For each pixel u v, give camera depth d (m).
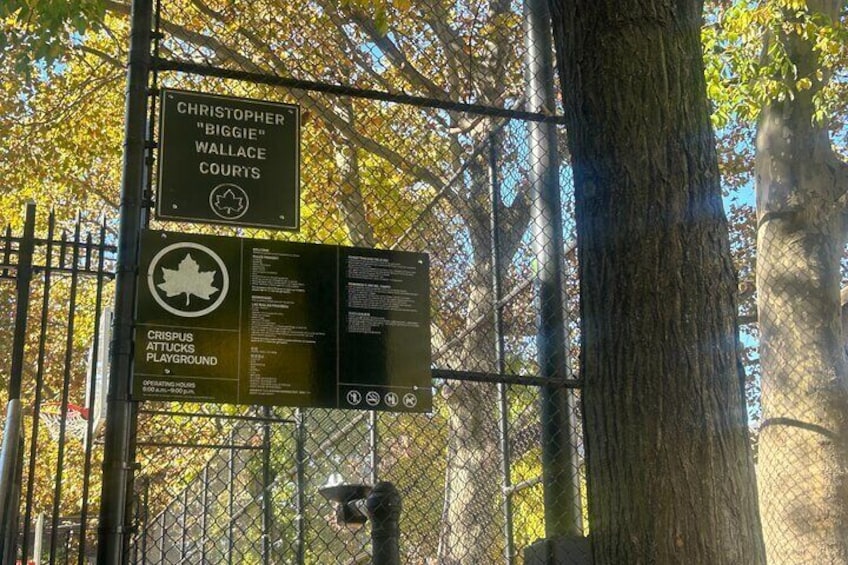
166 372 3.89
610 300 3.39
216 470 8.70
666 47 3.52
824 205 9.23
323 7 8.09
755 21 8.86
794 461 8.68
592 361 3.45
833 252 9.25
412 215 7.42
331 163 8.12
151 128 4.25
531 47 5.31
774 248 9.30
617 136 3.46
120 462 3.76
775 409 8.99
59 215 15.28
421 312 4.35
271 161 4.32
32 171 15.09
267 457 7.43
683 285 3.33
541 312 4.94
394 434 7.23
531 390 5.43
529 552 4.41
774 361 9.11
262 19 8.34
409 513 7.25
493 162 5.60
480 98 6.41
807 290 9.03
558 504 4.67
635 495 3.20
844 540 8.37
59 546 11.71
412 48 7.70
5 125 14.29
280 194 4.30
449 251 5.85
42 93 14.48
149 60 4.27
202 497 8.68
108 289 15.78
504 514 5.53
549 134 5.15
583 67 3.58
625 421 3.28
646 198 3.40
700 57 3.63
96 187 15.84
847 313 9.84
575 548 4.26
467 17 6.83
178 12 8.17
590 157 3.53
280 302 4.13
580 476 5.00
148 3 4.33
